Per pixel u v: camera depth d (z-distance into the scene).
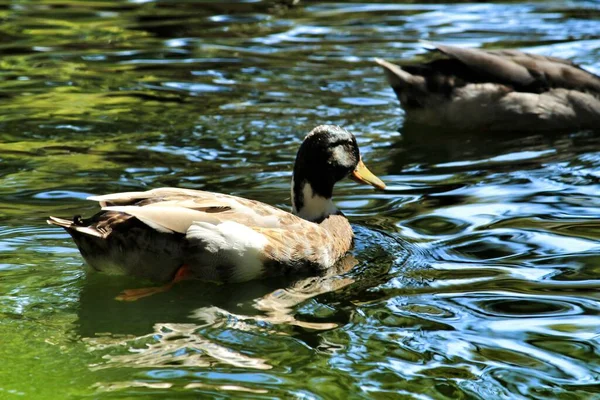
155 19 23.23
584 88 17.22
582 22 22.84
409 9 24.39
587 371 8.40
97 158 14.56
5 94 17.64
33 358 8.55
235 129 15.99
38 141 15.29
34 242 11.33
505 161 15.02
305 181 11.88
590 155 15.32
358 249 11.48
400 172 14.44
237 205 10.58
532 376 8.30
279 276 10.71
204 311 9.70
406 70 17.22
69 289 10.12
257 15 23.81
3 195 12.97
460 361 8.55
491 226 12.06
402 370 8.38
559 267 10.75
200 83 18.44
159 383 8.07
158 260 10.14
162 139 15.48
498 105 16.84
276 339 9.02
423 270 10.78
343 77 18.89
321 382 8.13
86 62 19.75
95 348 8.77
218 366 8.41
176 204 10.16
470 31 22.08
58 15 23.52
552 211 12.59
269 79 18.73
